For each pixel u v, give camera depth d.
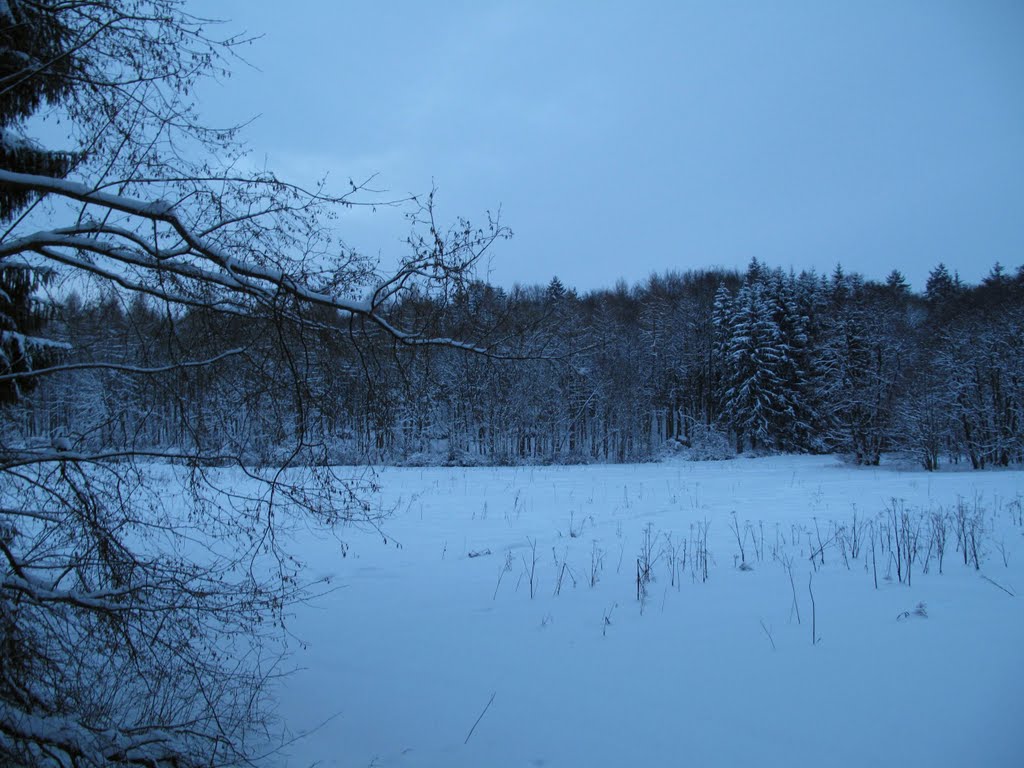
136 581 3.85
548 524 12.35
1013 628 5.85
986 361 32.56
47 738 3.23
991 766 3.81
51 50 3.73
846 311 42.75
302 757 4.27
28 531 3.81
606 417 41.41
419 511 14.08
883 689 4.84
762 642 5.86
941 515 12.04
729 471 29.67
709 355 50.19
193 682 4.35
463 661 5.80
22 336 4.17
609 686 5.19
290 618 6.96
